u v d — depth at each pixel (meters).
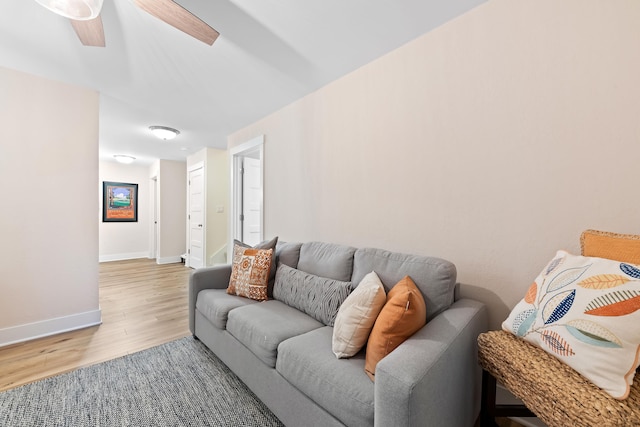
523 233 1.40
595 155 1.21
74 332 2.39
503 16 1.44
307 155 2.63
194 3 1.48
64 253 2.42
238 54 1.96
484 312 1.39
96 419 1.39
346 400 1.03
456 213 1.64
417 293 1.24
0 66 2.13
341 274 1.80
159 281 4.17
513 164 1.43
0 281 2.15
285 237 2.90
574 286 0.96
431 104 1.73
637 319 0.80
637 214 1.13
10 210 2.19
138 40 1.80
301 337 1.42
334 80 2.35
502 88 1.45
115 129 3.67
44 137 2.32
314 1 1.47
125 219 6.16
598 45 1.20
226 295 2.11
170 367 1.85
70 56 2.00
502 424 1.40
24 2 1.48
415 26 1.68
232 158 3.88
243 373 1.61
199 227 4.98
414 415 0.80
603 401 0.76
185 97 2.67
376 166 2.04
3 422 1.36
